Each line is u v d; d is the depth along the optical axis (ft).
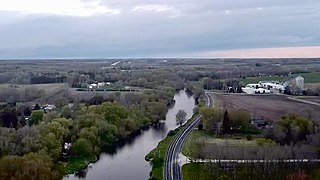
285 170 586.45
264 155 619.26
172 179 574.15
